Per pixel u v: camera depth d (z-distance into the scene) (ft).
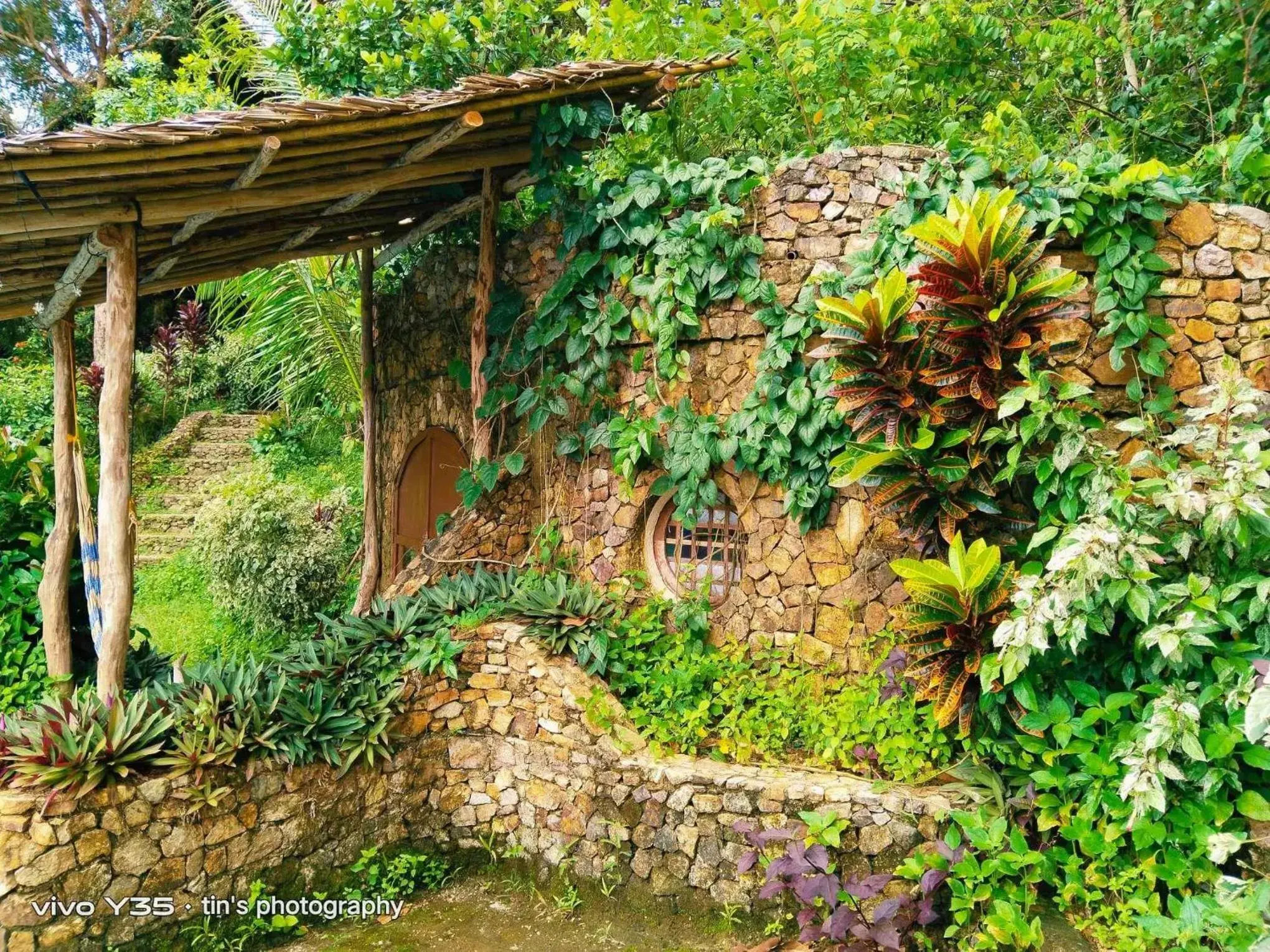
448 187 19.43
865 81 20.01
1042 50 20.17
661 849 14.19
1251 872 11.13
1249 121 19.35
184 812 13.00
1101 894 11.76
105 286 16.60
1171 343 14.49
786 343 15.88
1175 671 12.10
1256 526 11.79
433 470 23.07
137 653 18.06
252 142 12.75
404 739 15.76
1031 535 14.37
